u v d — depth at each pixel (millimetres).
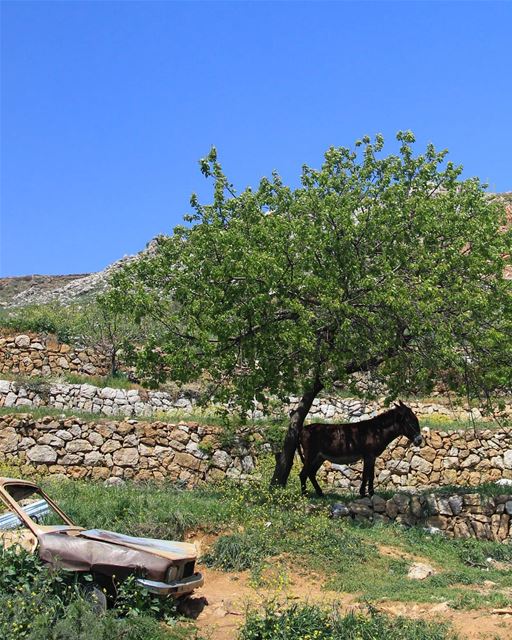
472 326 16078
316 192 17016
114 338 28391
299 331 14898
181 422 21500
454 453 22141
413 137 17516
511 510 15945
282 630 8812
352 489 21344
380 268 15727
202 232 16203
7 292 62875
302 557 12852
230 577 12125
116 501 14766
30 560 9266
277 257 15438
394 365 15867
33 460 20656
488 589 11875
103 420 21297
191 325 15992
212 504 14805
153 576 9469
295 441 17703
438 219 16703
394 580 12227
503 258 17219
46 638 8125
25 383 24328
